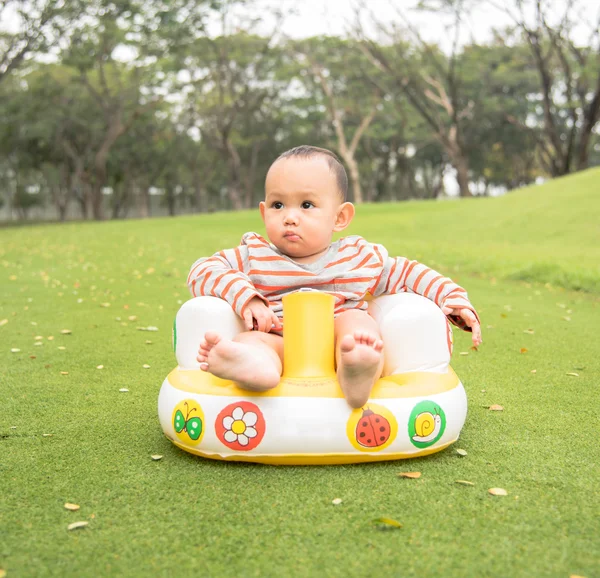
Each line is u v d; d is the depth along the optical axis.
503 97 36.59
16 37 26.16
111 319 5.68
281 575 1.59
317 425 2.23
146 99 36.28
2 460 2.37
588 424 2.82
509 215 16.25
